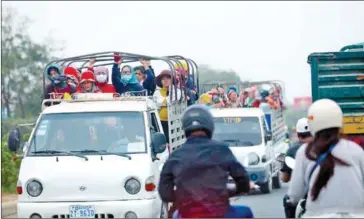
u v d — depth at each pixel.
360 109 21.92
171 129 26.59
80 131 22.92
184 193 14.84
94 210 21.48
